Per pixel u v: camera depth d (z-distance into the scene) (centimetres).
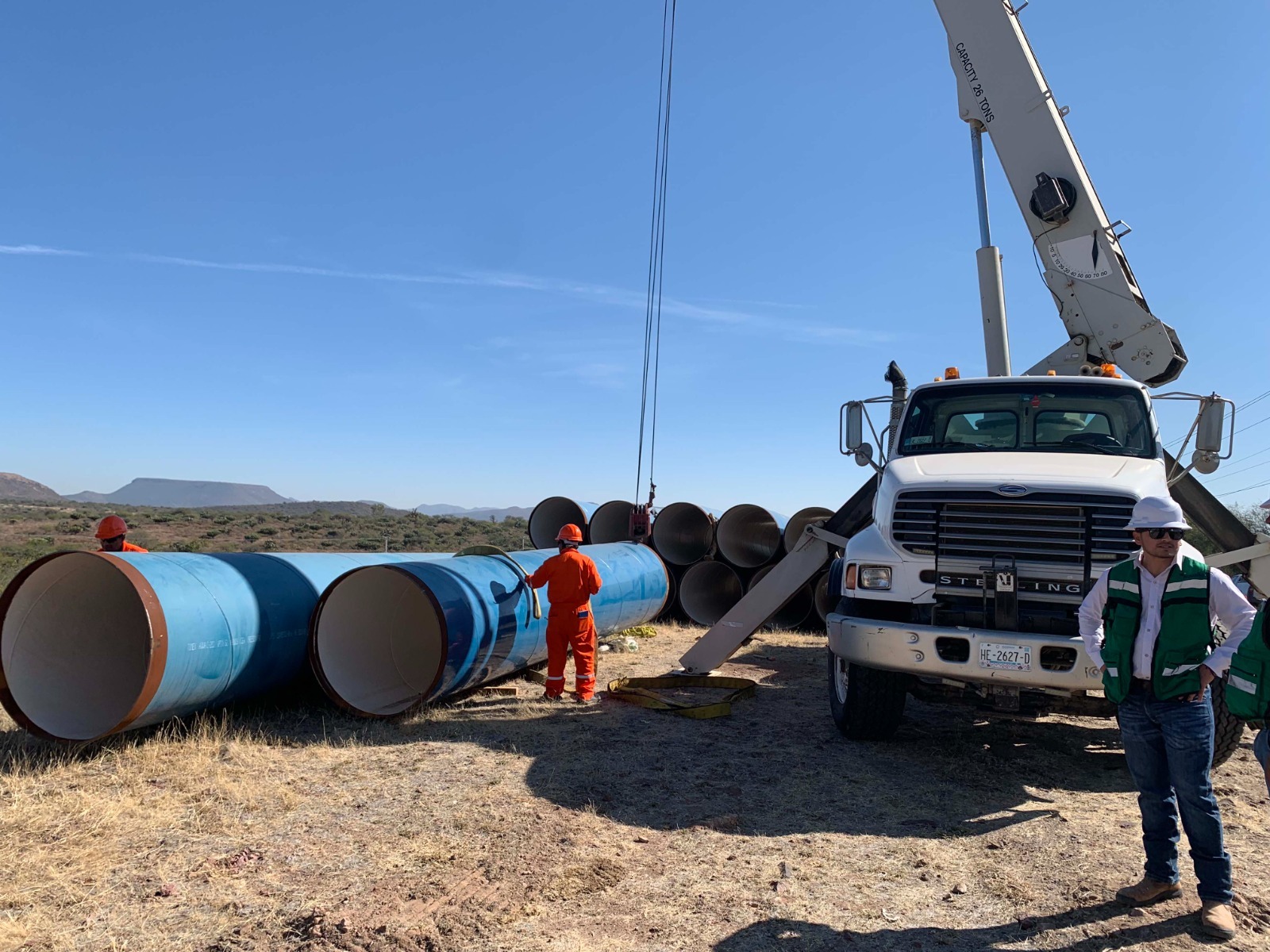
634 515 1311
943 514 541
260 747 595
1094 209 792
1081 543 514
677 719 705
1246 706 336
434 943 329
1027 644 495
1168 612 355
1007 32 834
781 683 885
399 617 865
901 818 481
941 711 756
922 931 347
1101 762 604
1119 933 345
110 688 644
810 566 785
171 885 378
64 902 361
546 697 779
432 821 461
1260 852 432
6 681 569
